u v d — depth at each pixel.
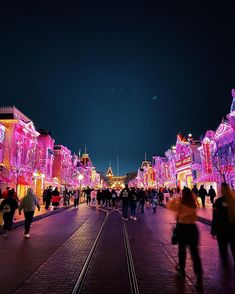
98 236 11.71
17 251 8.77
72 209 28.56
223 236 6.85
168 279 6.08
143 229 13.99
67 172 59.88
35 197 11.77
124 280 6.02
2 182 30.80
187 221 6.21
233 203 6.26
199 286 5.55
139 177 94.88
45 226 14.98
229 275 6.38
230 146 29.19
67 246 9.57
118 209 28.77
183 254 6.50
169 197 34.00
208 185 35.34
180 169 46.72
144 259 7.88
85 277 6.20
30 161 37.78
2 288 5.51
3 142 31.94
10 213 11.72
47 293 5.25
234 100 29.22
